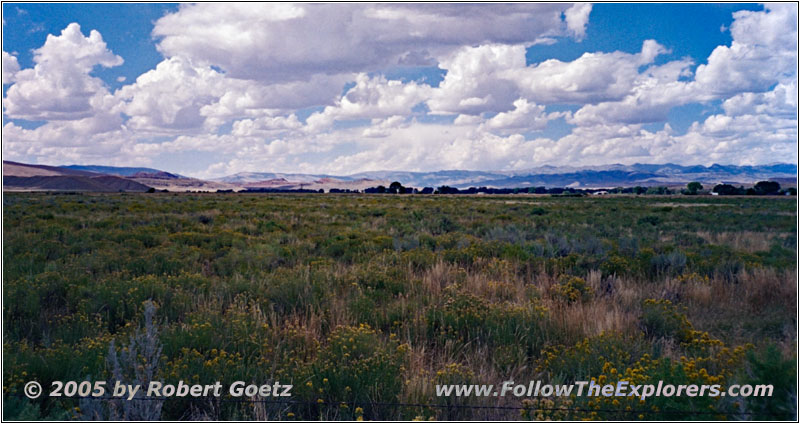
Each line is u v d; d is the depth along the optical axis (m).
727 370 5.02
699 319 7.64
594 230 22.72
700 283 9.29
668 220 29.97
